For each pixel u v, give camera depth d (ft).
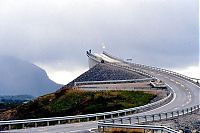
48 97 411.13
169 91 414.00
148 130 175.11
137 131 177.17
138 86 445.78
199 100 370.53
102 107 340.18
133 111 290.76
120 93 392.27
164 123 229.45
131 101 362.94
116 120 217.97
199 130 217.15
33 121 212.64
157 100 363.35
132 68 568.82
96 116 253.44
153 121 231.50
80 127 208.54
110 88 435.94
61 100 392.68
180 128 215.51
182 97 387.96
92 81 493.77
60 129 200.23
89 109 343.05
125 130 180.24
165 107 322.75
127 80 479.41
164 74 541.34
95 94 388.16
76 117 237.04
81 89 428.97
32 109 391.04
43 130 196.54
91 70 579.48
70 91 415.44
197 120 249.75
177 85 462.60
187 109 275.59
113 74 541.34
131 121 231.30
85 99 375.04
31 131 192.24
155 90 415.03
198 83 481.87
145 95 385.91
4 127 212.02
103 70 565.12
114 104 342.85
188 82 485.56
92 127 207.72
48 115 364.38
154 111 297.94
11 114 395.55
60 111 363.97
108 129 184.55
